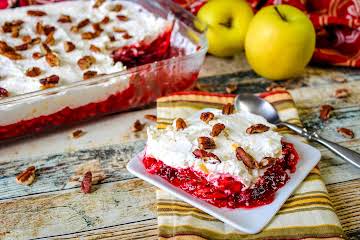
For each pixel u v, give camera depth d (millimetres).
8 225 454
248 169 454
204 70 674
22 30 641
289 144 506
